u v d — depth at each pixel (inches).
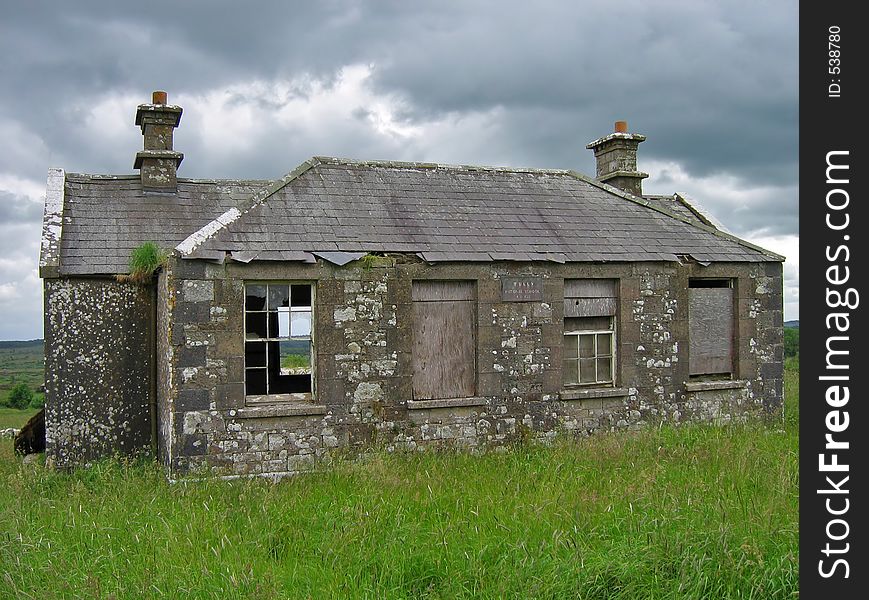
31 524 328.8
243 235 467.5
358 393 475.5
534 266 520.7
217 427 446.3
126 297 513.3
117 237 532.1
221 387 447.8
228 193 601.3
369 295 479.5
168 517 347.6
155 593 262.7
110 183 580.7
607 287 551.5
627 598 246.8
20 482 420.2
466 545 293.4
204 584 265.3
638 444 465.1
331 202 523.8
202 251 446.6
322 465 450.0
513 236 534.9
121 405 510.0
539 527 307.1
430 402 489.7
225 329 450.0
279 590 263.3
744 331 588.7
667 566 257.6
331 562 287.0
